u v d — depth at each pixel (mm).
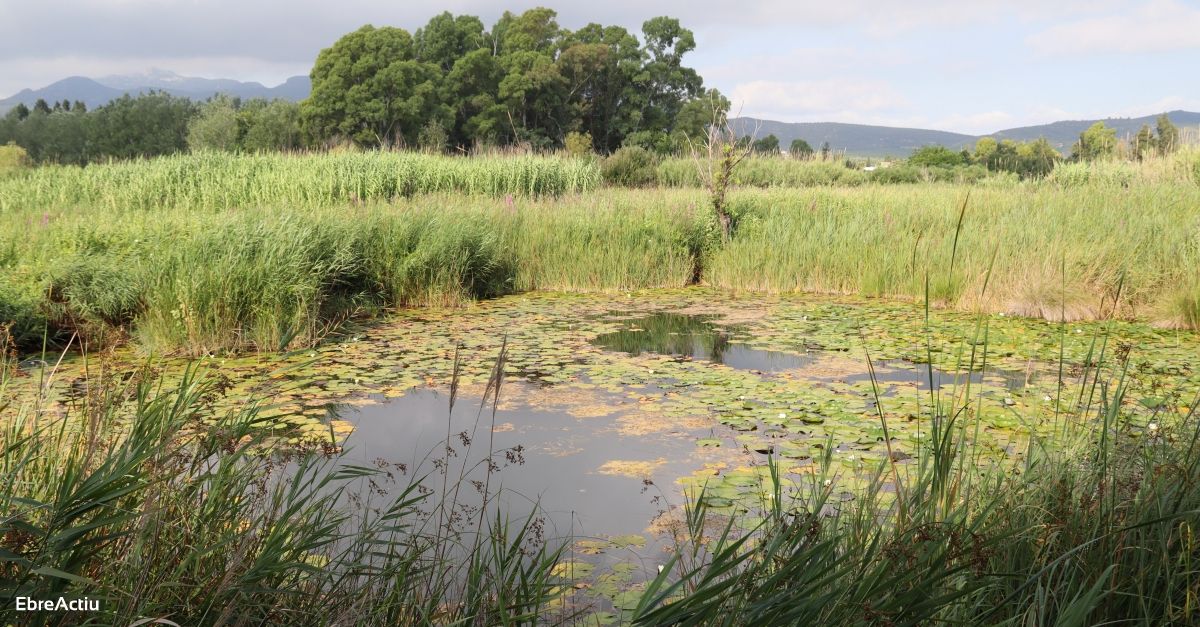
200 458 2469
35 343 7270
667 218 13641
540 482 4293
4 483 2045
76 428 2861
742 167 27438
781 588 1952
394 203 14039
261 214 10742
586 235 13055
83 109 74562
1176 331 8219
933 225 12500
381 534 3287
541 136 54938
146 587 1951
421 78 50094
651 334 8680
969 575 2094
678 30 60188
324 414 5559
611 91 59625
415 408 5777
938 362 7074
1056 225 10922
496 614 2307
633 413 5629
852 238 12383
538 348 7945
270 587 2189
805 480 4160
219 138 48094
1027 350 7398
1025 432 4574
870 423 5227
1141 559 2156
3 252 8953
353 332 8727
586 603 2936
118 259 8328
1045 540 2326
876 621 1794
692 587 2434
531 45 58281
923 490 2426
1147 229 10242
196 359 7105
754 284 12242
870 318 9477
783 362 7270
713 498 3992
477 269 11641
